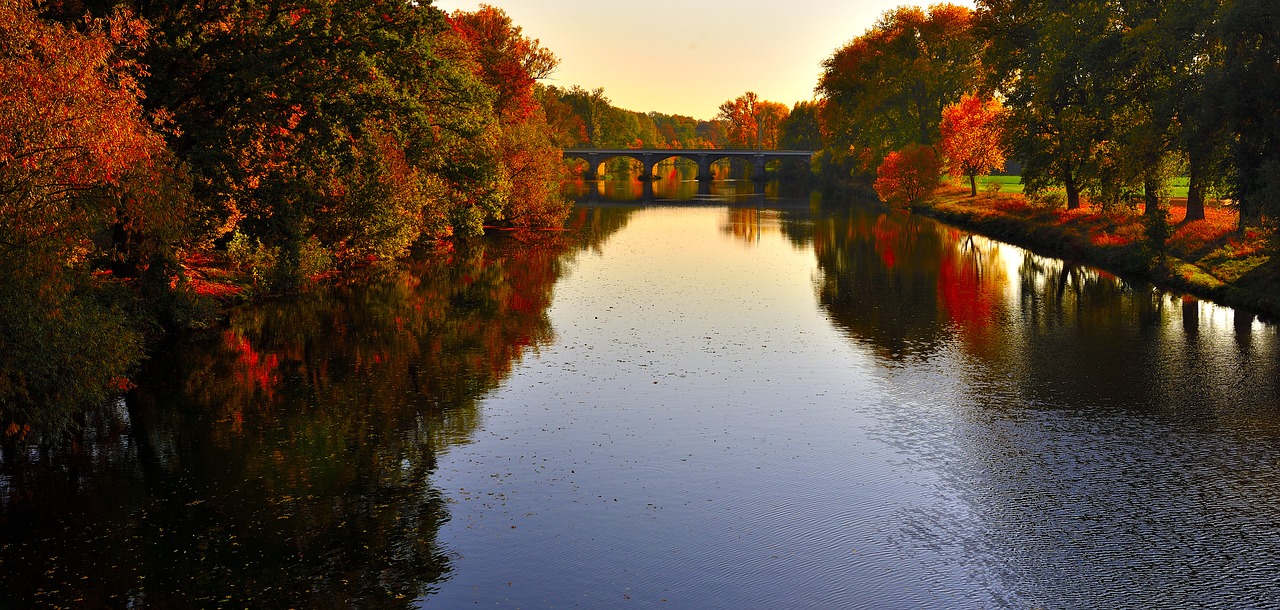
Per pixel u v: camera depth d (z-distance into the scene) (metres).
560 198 75.75
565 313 34.50
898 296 38.56
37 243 17.78
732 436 20.83
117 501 17.22
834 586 14.34
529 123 73.12
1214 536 15.78
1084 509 16.88
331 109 29.72
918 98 100.31
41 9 24.23
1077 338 30.25
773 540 15.82
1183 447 19.88
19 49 18.31
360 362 26.91
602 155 167.38
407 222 46.12
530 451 19.86
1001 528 16.17
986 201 77.75
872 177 116.50
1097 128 52.81
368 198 41.56
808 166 170.75
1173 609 13.59
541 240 58.78
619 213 83.62
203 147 27.75
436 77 34.56
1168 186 50.81
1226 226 47.09
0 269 17.53
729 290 39.94
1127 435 20.70
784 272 45.47
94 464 19.05
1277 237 36.47
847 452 19.80
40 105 18.16
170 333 29.94
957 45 95.38
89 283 20.31
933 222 73.44
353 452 19.75
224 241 38.31
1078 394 23.84
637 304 36.44
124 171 19.34
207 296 32.16
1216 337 30.16
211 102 29.50
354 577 14.52
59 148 18.30
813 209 88.31
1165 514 16.64
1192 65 44.41
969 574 14.66
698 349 28.80
